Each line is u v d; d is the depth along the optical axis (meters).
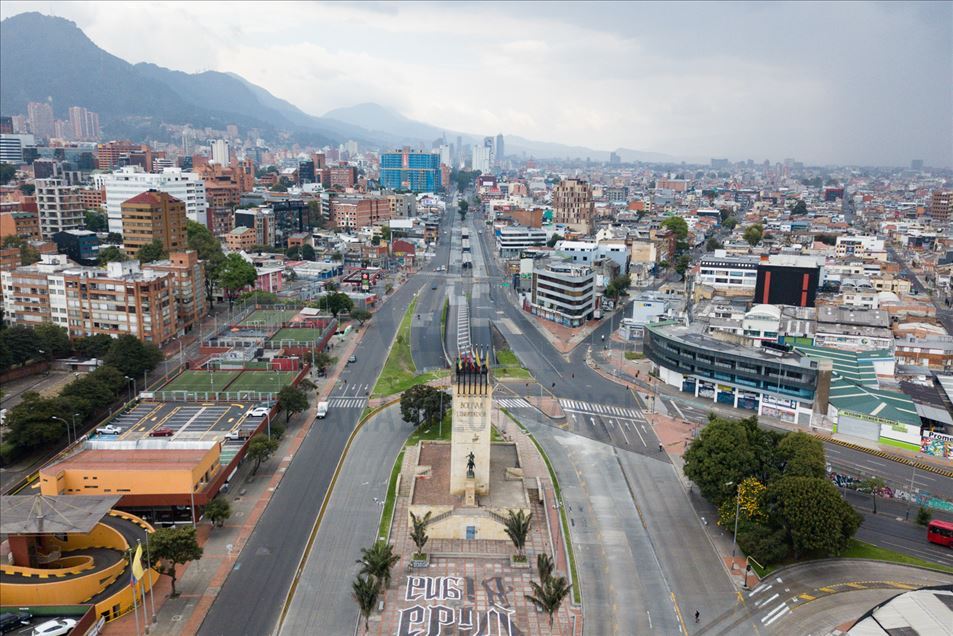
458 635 103.12
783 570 122.31
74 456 135.75
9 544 110.50
